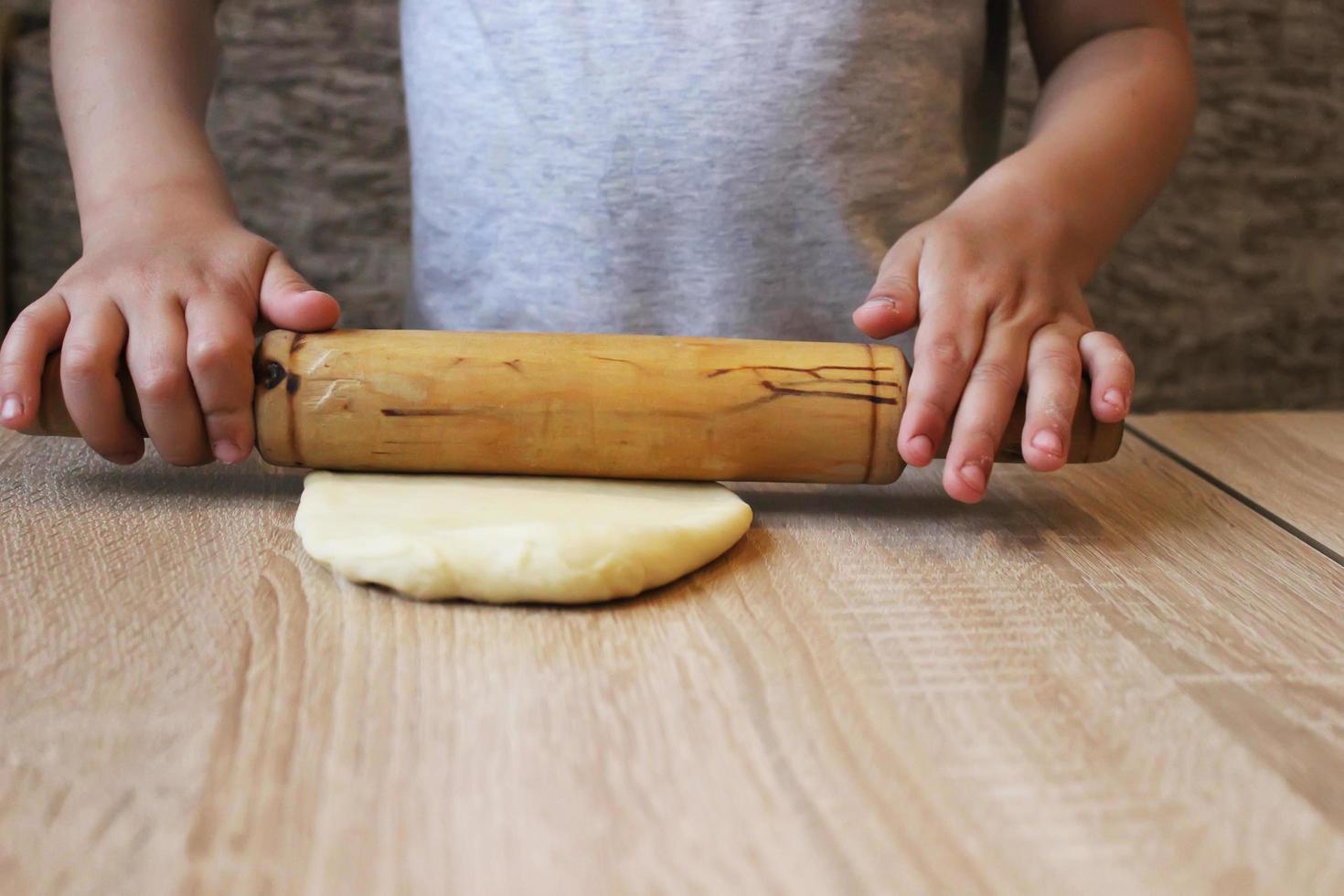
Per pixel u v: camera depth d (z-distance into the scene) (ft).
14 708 1.15
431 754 1.11
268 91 2.81
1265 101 3.02
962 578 1.48
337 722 1.15
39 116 2.73
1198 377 3.22
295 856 0.99
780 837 1.03
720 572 1.47
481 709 1.18
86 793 1.04
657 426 1.56
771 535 1.59
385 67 2.83
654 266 2.14
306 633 1.30
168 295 1.60
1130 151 1.97
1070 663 1.30
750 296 2.15
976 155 2.45
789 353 1.60
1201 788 1.11
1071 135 1.97
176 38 1.96
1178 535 1.64
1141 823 1.06
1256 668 1.30
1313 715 1.22
